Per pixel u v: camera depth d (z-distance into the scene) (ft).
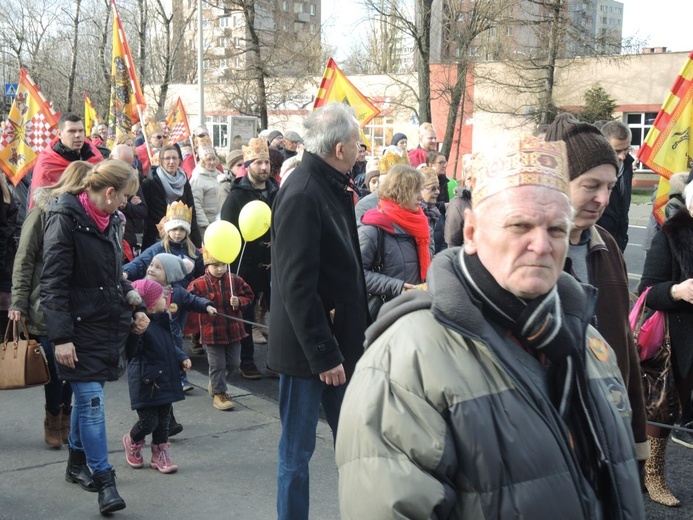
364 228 15.89
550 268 5.53
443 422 5.41
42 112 31.55
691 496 14.57
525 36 93.15
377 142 127.24
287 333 11.18
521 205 5.46
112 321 13.16
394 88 120.16
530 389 5.55
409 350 5.56
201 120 76.74
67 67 131.85
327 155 11.24
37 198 14.49
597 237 9.19
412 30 87.81
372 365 5.68
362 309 11.65
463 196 19.62
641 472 9.45
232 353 19.66
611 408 6.04
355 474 5.47
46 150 20.44
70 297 12.85
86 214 12.88
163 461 15.20
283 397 11.44
